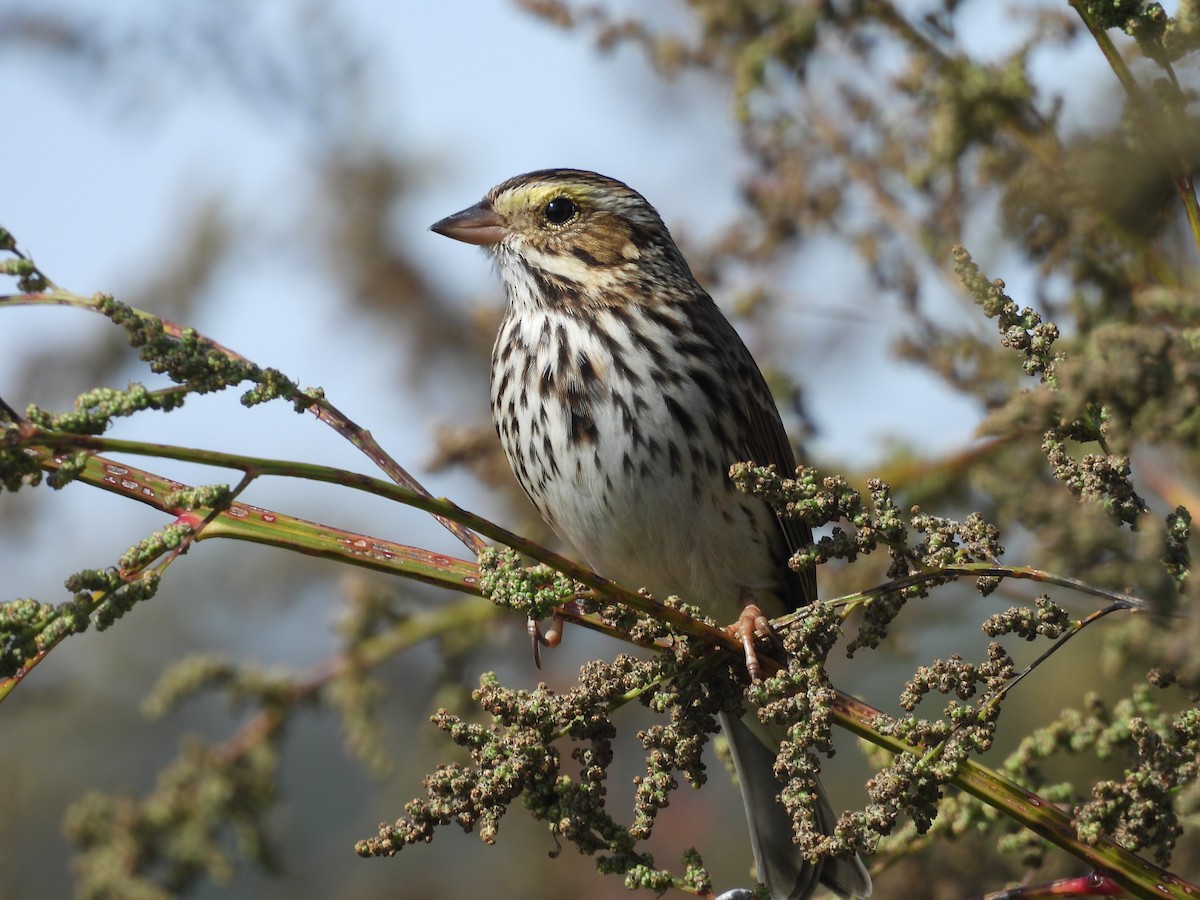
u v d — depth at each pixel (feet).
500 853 45.27
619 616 21.42
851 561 19.71
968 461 35.32
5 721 46.14
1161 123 19.85
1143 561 16.76
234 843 44.88
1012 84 30.63
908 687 18.75
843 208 35.53
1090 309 29.68
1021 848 23.27
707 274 38.04
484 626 40.11
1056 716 37.93
